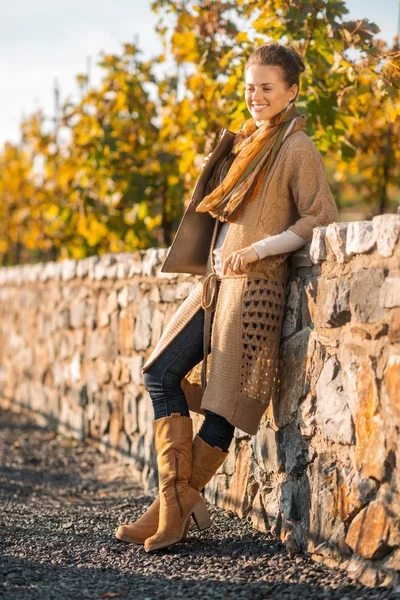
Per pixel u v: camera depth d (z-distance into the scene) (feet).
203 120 20.58
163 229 27.94
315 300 11.76
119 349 21.80
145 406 19.79
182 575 11.43
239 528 13.57
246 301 12.03
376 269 10.37
